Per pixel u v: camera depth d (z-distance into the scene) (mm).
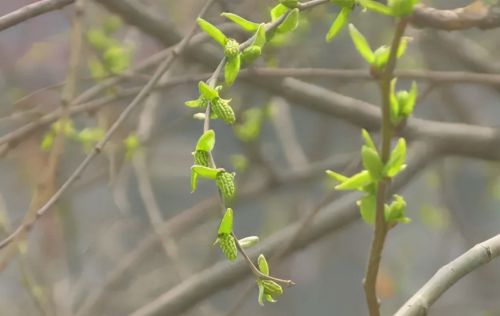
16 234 1455
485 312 3404
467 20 1406
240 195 2746
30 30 3031
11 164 2980
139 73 2055
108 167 2658
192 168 1193
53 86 1956
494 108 4934
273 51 2080
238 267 2268
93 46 2143
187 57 2066
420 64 2811
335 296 5551
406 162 2430
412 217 4172
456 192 4867
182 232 2846
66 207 2748
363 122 2361
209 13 2150
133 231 3465
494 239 1290
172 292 2307
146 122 2305
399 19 1113
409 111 1145
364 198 1168
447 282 1275
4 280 3613
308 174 2746
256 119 2402
